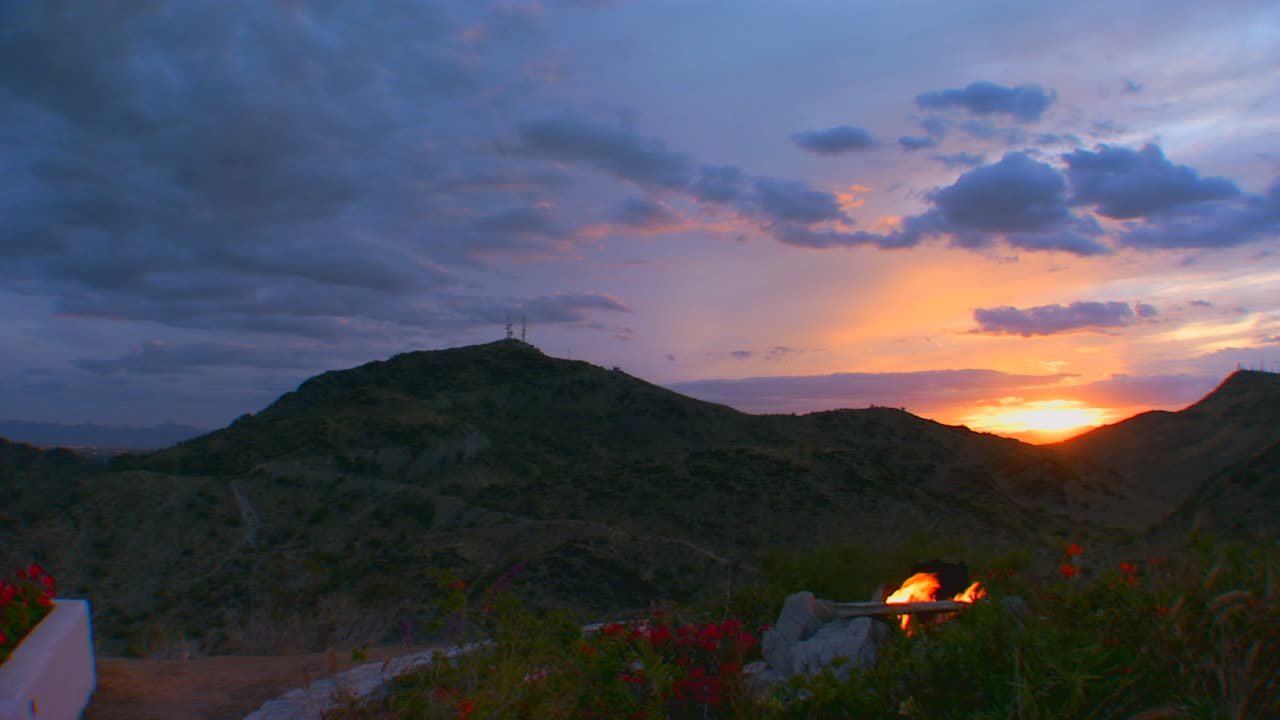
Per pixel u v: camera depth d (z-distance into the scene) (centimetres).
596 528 5500
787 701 488
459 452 8894
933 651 471
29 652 613
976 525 5422
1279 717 353
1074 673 377
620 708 505
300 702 650
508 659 534
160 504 6419
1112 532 5253
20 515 5934
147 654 1059
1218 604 378
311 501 6975
